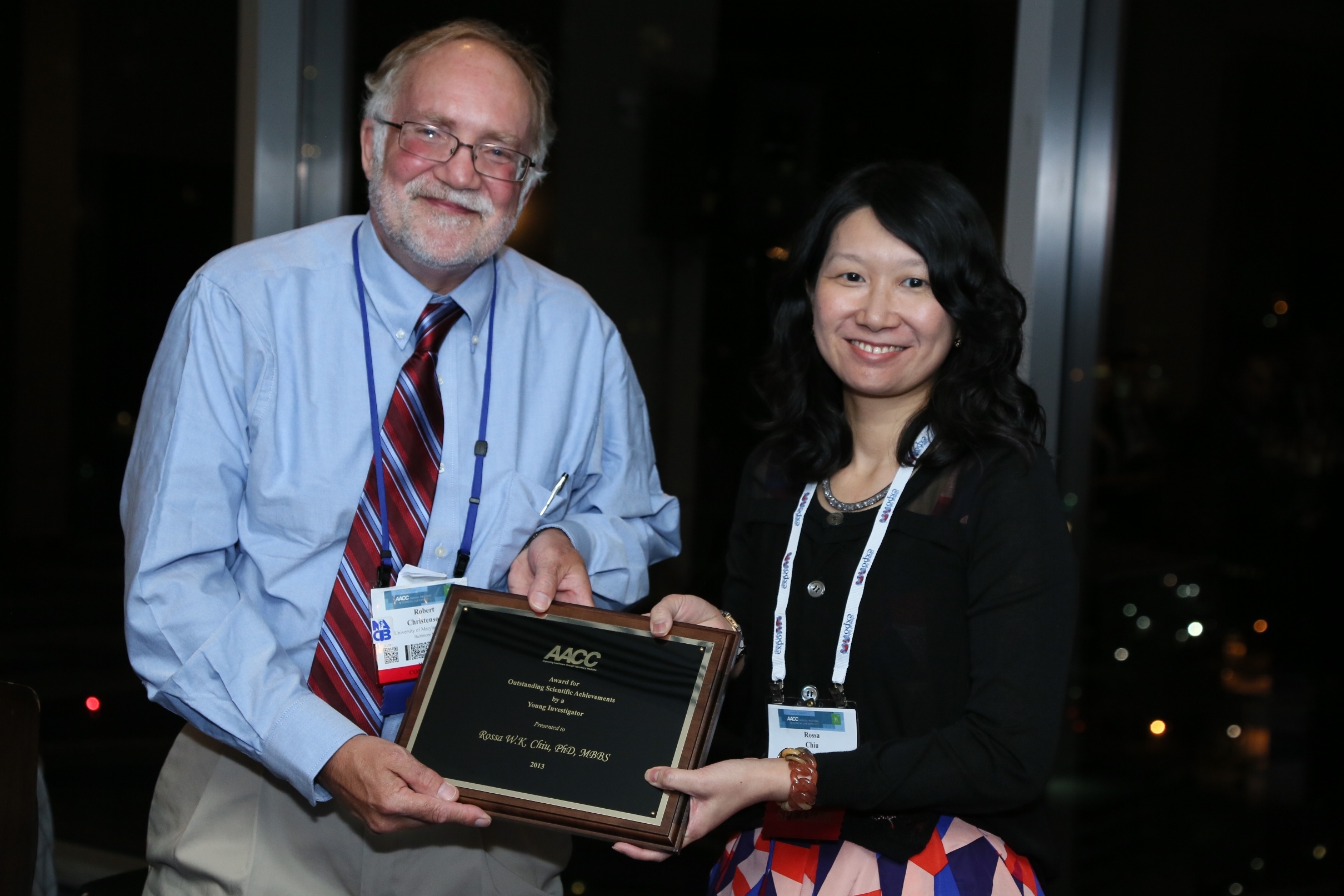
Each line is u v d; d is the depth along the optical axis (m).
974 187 2.55
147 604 1.50
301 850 1.62
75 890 2.99
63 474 3.96
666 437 3.88
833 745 1.47
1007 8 2.47
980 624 1.42
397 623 1.57
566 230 3.88
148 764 3.52
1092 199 2.46
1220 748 2.76
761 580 1.62
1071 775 2.64
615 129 3.80
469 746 1.43
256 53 2.97
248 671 1.48
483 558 1.67
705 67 3.61
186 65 3.30
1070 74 2.42
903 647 1.46
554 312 1.83
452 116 1.58
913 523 1.48
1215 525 2.64
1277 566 2.67
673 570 3.67
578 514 1.84
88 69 3.71
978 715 1.39
